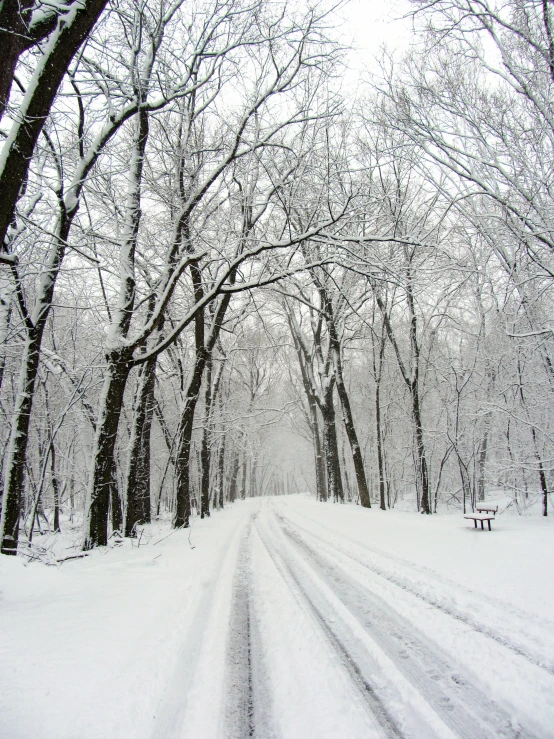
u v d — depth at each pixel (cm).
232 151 927
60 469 1764
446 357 1856
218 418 1848
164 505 3512
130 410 1738
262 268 957
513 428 1399
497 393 1490
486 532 871
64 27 523
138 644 374
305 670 337
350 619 436
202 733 259
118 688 302
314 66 970
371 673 329
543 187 1023
